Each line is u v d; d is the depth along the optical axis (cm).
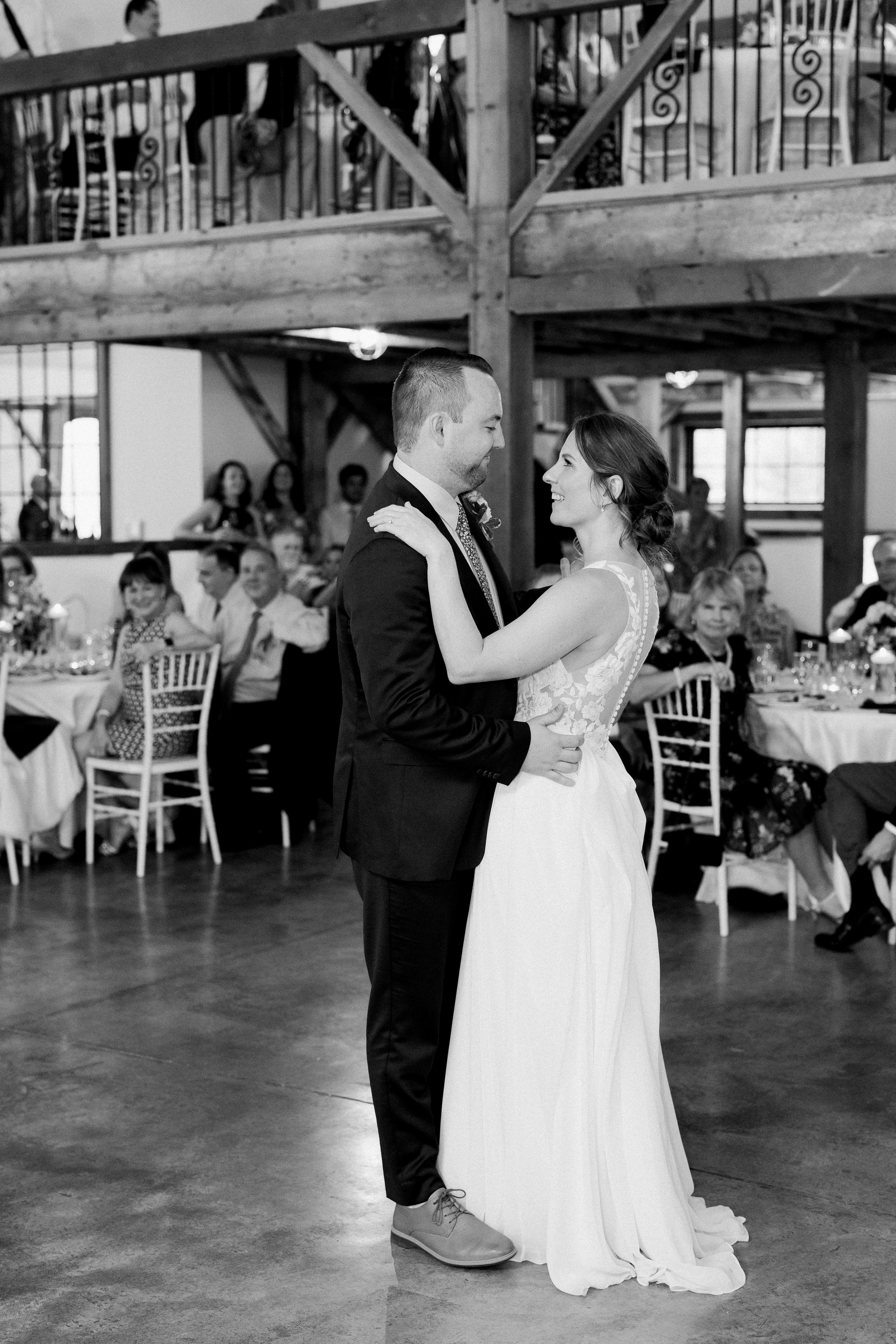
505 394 756
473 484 304
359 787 301
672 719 576
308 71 978
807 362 1082
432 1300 294
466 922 310
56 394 1230
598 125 730
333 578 1016
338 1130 377
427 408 296
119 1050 436
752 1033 448
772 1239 317
